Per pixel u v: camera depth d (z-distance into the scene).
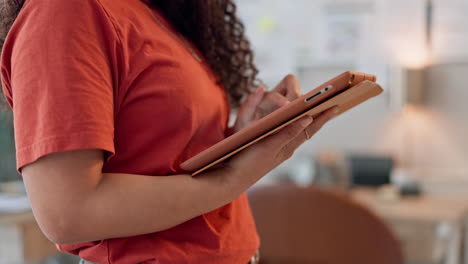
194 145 0.74
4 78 0.66
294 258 1.53
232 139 0.61
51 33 0.58
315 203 1.52
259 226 1.57
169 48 0.71
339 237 1.50
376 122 3.26
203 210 0.66
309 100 0.59
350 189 2.94
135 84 0.66
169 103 0.67
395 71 3.18
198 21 0.95
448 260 2.62
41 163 0.57
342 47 3.31
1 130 2.24
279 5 3.40
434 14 3.11
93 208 0.58
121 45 0.63
